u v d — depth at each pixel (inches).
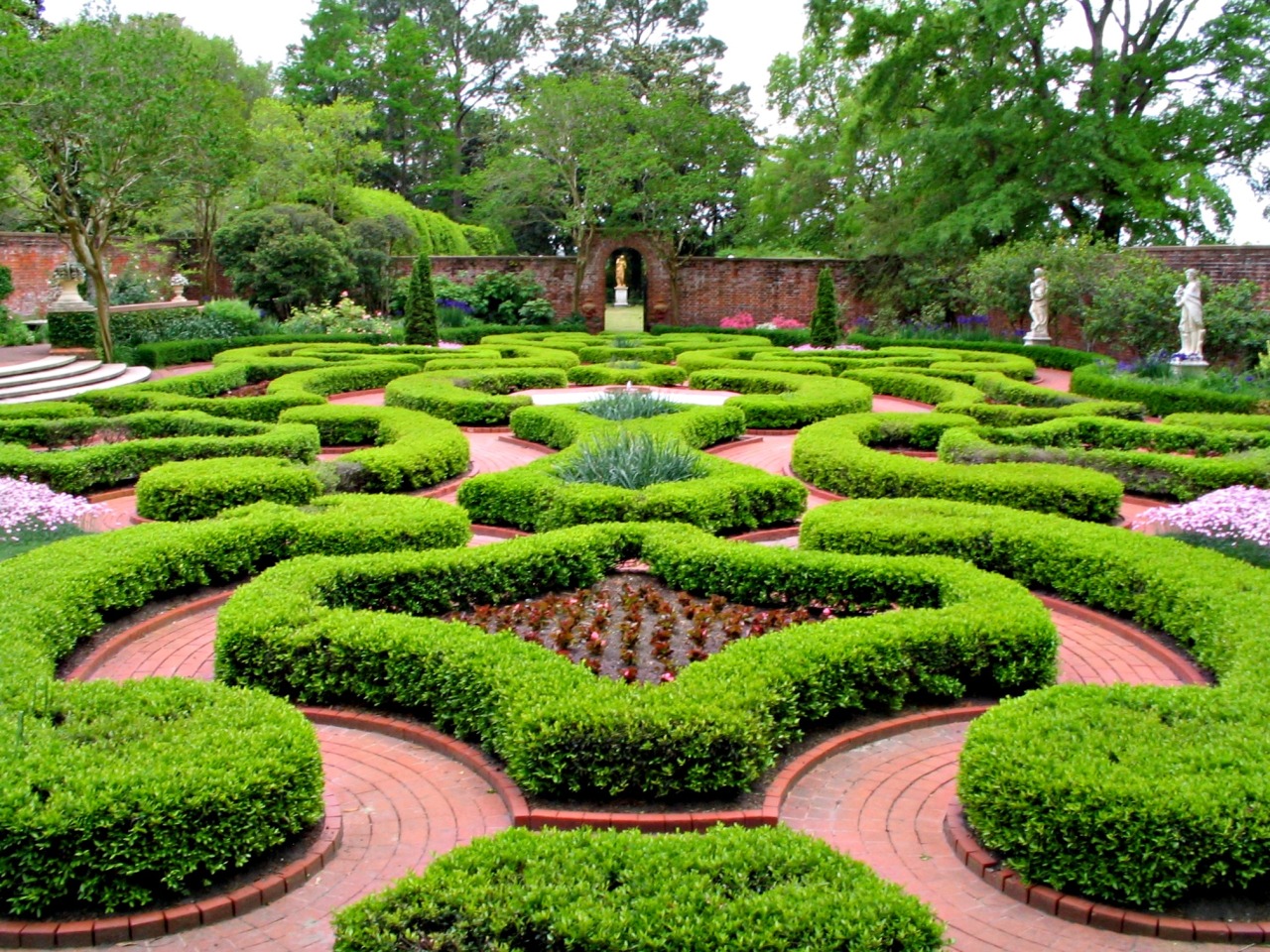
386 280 1098.1
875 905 118.3
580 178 1170.0
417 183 1676.9
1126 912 137.3
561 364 731.4
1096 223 1027.3
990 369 711.1
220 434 444.5
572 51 1636.3
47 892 135.3
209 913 138.2
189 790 140.0
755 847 131.3
